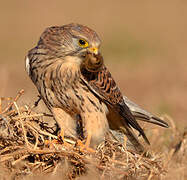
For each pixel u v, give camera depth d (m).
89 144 11.84
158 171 10.95
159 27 46.72
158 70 29.28
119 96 12.69
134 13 54.00
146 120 13.34
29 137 11.20
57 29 11.65
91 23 48.31
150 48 37.12
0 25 45.59
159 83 26.05
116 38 41.44
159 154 12.48
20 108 11.54
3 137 10.63
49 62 11.55
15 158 10.47
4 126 10.90
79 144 11.28
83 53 11.30
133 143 13.02
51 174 10.38
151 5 58.16
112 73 28.48
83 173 10.69
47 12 53.09
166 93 23.19
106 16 52.31
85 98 11.99
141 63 31.50
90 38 11.20
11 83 21.53
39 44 11.80
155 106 20.08
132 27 46.81
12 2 58.69
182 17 51.44
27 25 45.78
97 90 12.09
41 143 11.07
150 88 24.94
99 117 12.23
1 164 10.16
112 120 13.07
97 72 12.02
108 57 34.00
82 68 11.70
